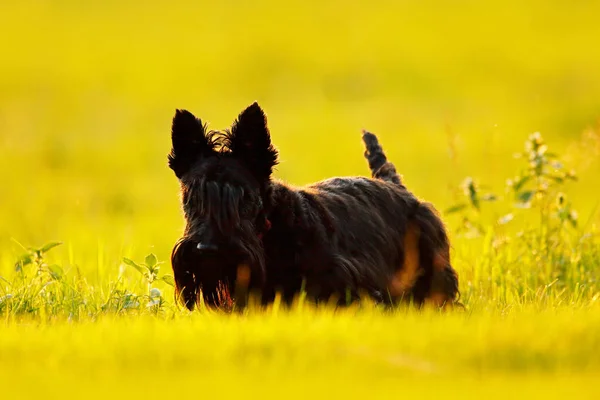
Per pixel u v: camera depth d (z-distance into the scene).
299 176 32.94
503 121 47.38
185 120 10.77
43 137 47.31
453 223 20.59
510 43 78.88
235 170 10.29
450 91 63.94
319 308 10.23
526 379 7.09
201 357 7.79
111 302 11.58
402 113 54.50
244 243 9.99
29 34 91.88
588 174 26.02
